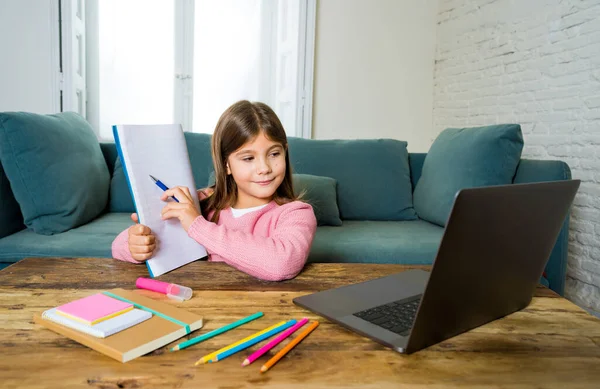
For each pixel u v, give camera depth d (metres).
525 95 2.93
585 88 2.49
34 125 1.84
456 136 2.22
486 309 0.70
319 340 0.65
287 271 0.90
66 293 0.80
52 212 1.85
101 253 1.71
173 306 0.72
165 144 0.99
